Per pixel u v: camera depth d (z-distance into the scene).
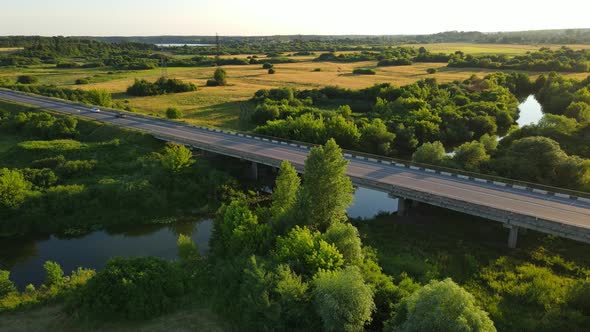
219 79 175.38
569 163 65.06
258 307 33.41
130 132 89.12
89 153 79.12
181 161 69.94
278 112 115.44
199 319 35.75
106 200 63.31
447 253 49.75
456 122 105.06
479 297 41.12
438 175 65.88
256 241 44.59
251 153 74.88
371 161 73.94
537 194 57.31
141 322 35.25
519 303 40.22
